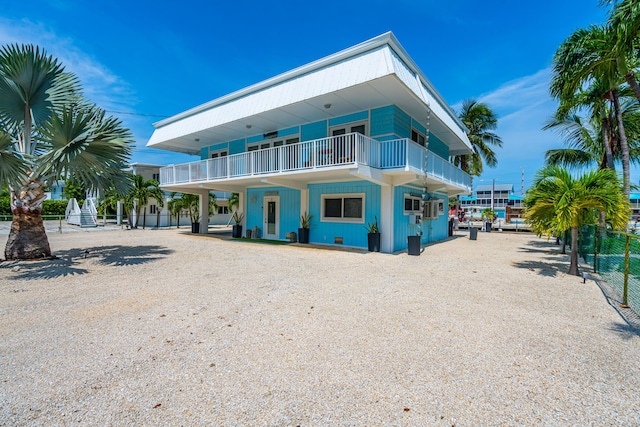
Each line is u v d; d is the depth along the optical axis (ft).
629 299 16.06
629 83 21.98
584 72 25.30
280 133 46.14
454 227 82.79
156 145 59.06
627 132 37.29
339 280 21.08
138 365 9.36
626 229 23.22
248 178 40.78
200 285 19.45
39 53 26.78
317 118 40.93
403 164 33.06
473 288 19.08
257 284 19.79
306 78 34.83
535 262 29.45
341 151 32.63
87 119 23.95
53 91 28.73
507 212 110.93
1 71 25.70
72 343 10.87
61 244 41.45
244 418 6.99
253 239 49.01
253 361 9.67
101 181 29.40
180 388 8.16
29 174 27.37
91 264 26.61
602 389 8.23
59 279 20.90
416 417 7.06
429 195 50.06
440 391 8.10
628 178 31.14
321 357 9.96
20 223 28.07
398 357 9.98
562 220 22.09
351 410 7.30
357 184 38.73
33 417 6.95
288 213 46.83
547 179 24.09
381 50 28.94
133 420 6.87
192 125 49.47
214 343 10.97
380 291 18.25
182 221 90.99
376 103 35.32
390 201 35.65
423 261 29.37
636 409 7.38
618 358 9.98
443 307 15.24
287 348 10.61
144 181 77.10
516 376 8.86
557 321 13.35
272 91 38.27
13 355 9.94
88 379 8.55
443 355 10.14
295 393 7.98
